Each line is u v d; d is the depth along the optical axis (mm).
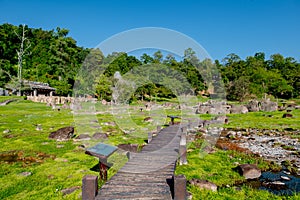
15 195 6559
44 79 55844
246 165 8703
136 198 5746
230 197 6574
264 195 6773
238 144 13984
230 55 91375
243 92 56281
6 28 71750
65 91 52625
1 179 7656
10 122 19000
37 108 30031
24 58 68438
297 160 10719
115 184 6562
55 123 19156
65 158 9938
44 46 72625
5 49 65750
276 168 9391
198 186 7129
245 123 22656
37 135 14445
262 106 34969
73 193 6645
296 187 7594
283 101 56938
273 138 15891
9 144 12203
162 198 5770
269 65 93375
